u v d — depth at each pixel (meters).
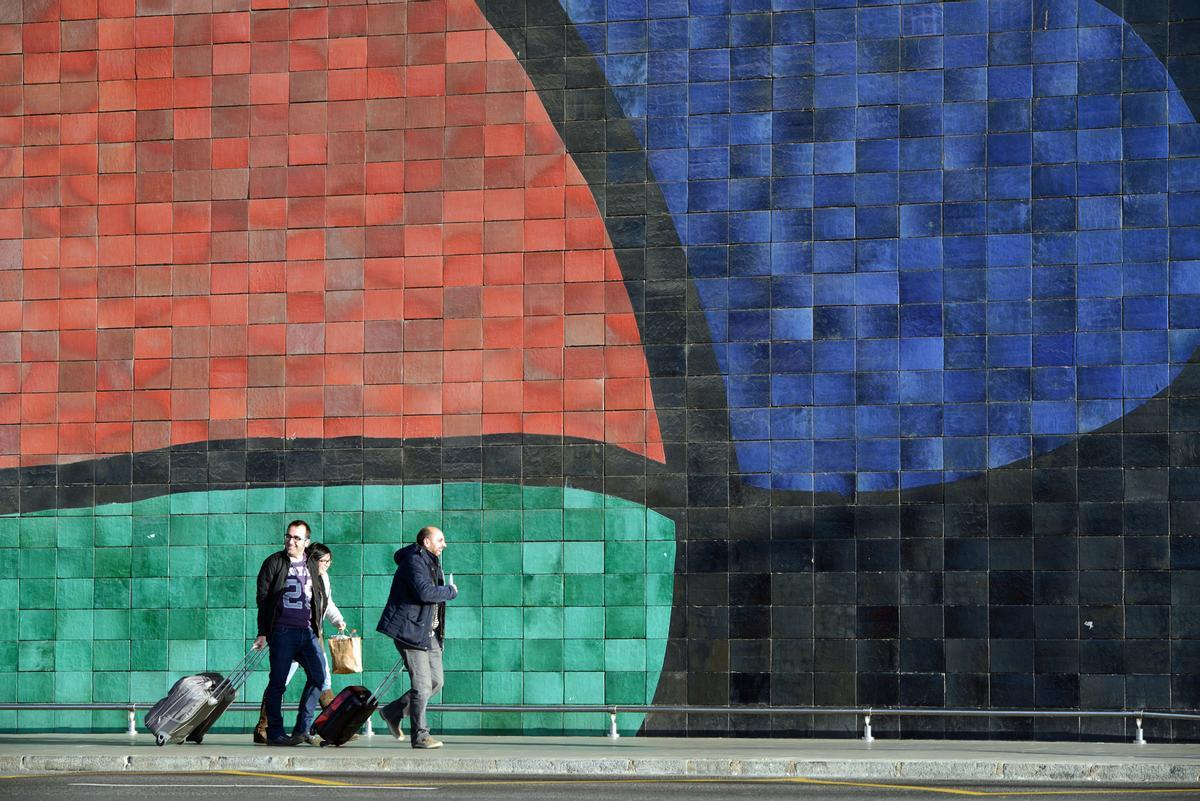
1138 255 17.89
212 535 19.61
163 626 19.58
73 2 20.36
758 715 18.28
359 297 19.53
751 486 18.50
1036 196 18.14
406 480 19.27
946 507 18.06
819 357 18.47
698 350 18.73
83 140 20.20
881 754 15.70
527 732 18.73
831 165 18.61
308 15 19.88
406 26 19.67
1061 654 17.69
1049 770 14.55
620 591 18.69
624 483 18.78
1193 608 17.48
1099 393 17.86
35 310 20.12
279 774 14.94
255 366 19.69
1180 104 17.92
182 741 16.81
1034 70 18.25
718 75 18.94
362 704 16.66
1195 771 14.33
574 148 19.20
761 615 18.34
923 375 18.23
